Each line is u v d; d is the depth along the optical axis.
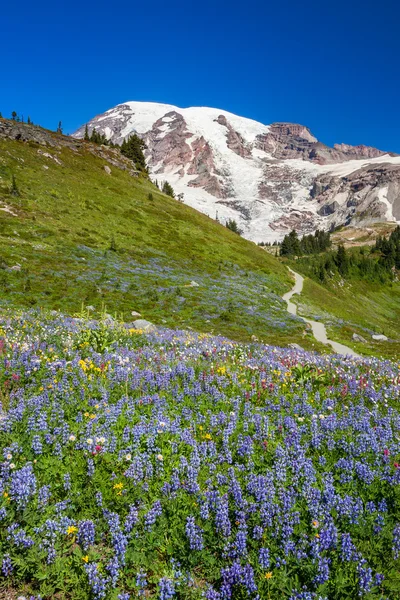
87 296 55.22
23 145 122.31
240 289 80.62
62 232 81.25
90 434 8.15
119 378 11.59
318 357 19.67
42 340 15.60
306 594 5.03
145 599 5.16
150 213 119.38
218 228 140.12
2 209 81.50
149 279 71.19
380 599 5.11
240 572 5.23
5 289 50.06
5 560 5.21
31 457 7.29
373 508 6.54
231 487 6.67
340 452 8.48
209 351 16.30
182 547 5.74
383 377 15.59
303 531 6.07
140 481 6.90
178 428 8.77
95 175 129.00
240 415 10.20
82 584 5.28
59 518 5.96
